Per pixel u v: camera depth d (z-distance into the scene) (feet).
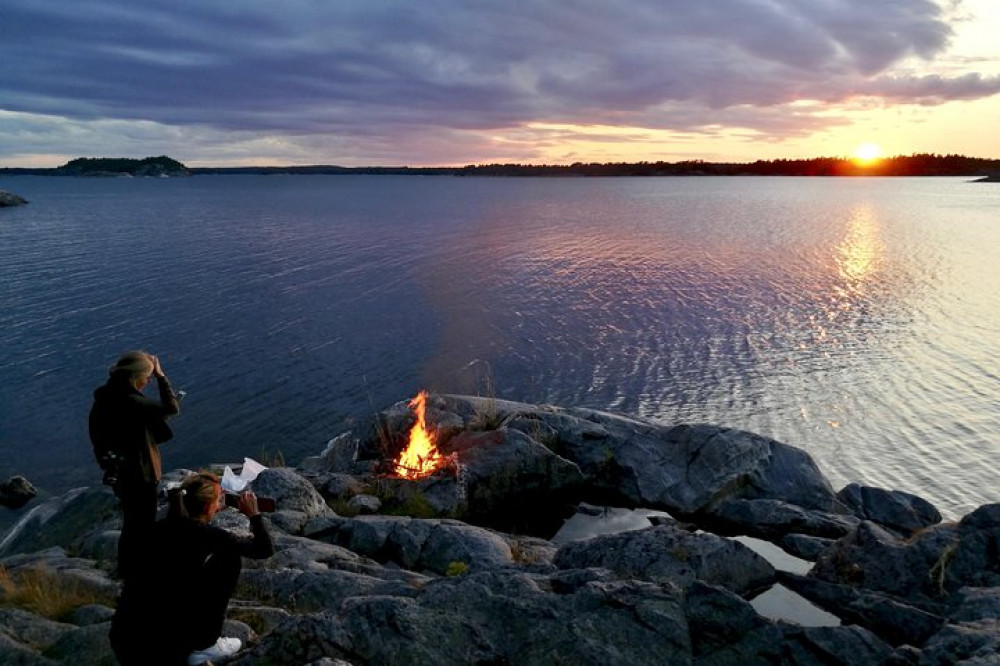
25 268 262.47
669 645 22.52
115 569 36.01
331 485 55.67
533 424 64.64
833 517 53.62
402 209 632.38
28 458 104.99
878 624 28.86
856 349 159.74
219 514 44.06
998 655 18.84
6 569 35.27
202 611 18.84
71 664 23.68
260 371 144.66
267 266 275.80
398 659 21.93
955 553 31.89
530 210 623.77
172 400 22.85
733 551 33.86
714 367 148.66
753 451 61.26
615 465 62.08
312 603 30.63
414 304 208.23
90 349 155.33
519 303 209.36
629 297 216.54
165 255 305.32
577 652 22.24
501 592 24.89
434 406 68.85
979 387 134.21
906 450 107.76
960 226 448.24
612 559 33.99
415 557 42.19
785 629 22.91
